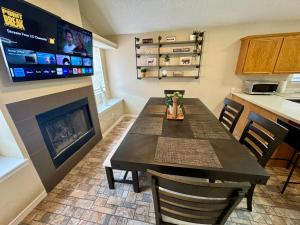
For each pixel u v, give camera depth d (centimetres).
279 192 160
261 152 123
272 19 267
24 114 141
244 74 295
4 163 135
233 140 124
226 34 297
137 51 343
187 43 319
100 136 284
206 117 178
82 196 160
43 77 151
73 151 209
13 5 115
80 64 207
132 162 98
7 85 126
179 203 77
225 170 90
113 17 277
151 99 272
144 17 276
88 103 244
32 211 144
